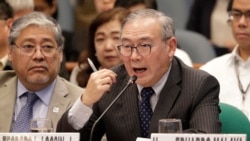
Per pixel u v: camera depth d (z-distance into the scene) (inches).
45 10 526.3
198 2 521.0
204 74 289.7
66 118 275.9
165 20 279.1
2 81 327.0
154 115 282.4
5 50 388.8
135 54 274.1
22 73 313.7
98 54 390.9
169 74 288.0
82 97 275.4
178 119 261.6
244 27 374.0
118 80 297.6
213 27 513.3
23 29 311.3
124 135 287.3
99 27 389.4
